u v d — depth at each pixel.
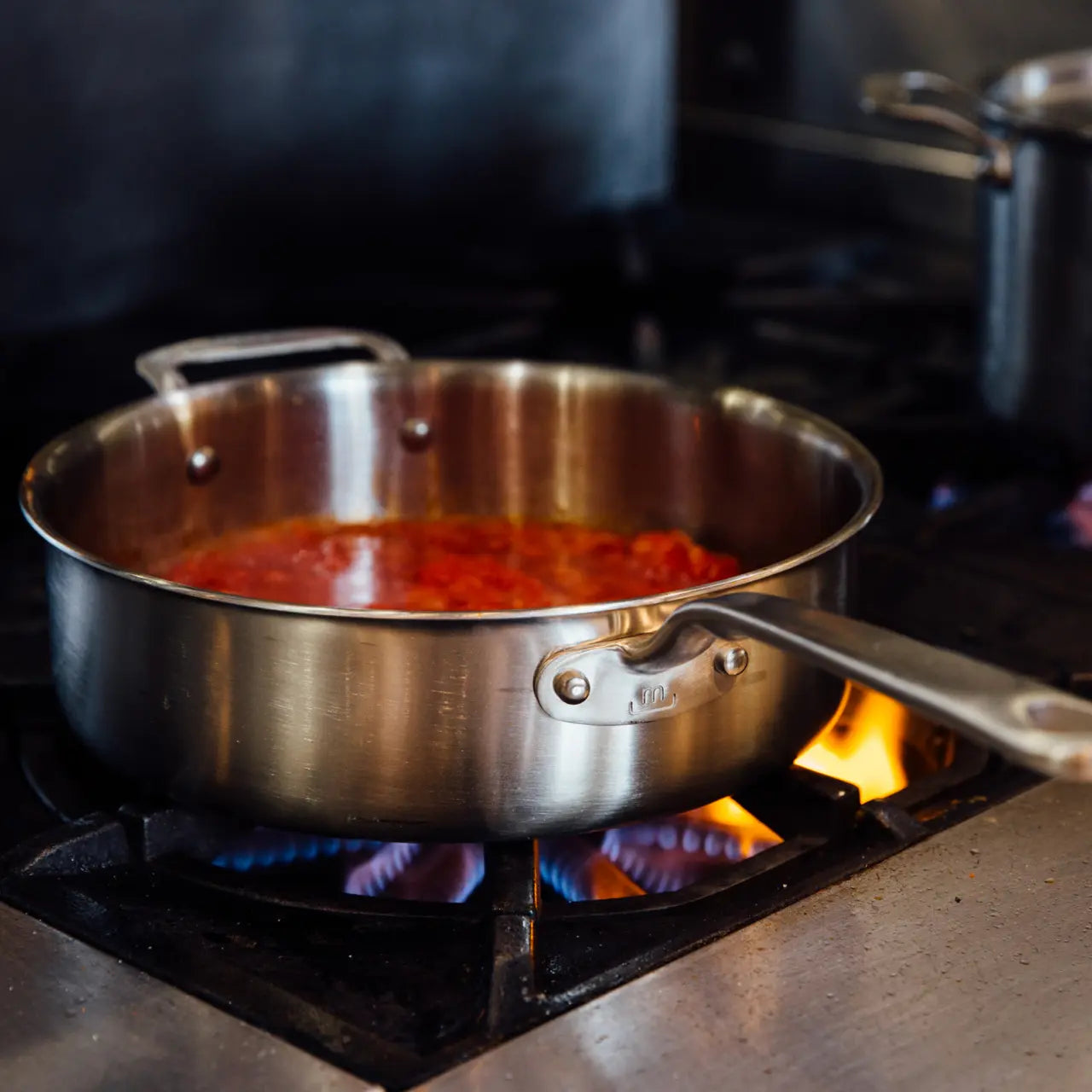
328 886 0.84
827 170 1.89
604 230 1.91
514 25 1.85
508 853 0.73
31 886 0.73
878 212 1.86
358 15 1.73
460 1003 0.67
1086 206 1.21
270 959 0.70
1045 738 0.51
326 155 1.75
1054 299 1.25
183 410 1.00
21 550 1.21
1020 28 1.66
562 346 1.63
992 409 1.33
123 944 0.69
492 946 0.67
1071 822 0.79
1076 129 1.19
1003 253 1.28
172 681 0.73
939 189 1.78
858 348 1.55
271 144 1.71
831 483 0.92
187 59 1.63
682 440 1.03
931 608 1.05
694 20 1.98
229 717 0.72
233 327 1.62
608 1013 0.65
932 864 0.75
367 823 0.72
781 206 1.96
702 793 0.75
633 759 0.72
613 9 1.93
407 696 0.69
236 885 0.74
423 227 1.85
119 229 1.63
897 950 0.69
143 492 0.98
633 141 2.01
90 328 1.62
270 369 1.52
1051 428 1.29
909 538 1.18
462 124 1.85
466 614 0.67
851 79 1.83
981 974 0.67
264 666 0.70
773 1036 0.64
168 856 0.77
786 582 0.72
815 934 0.70
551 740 0.70
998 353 1.31
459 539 1.06
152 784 0.77
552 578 0.99
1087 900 0.73
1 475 1.31
